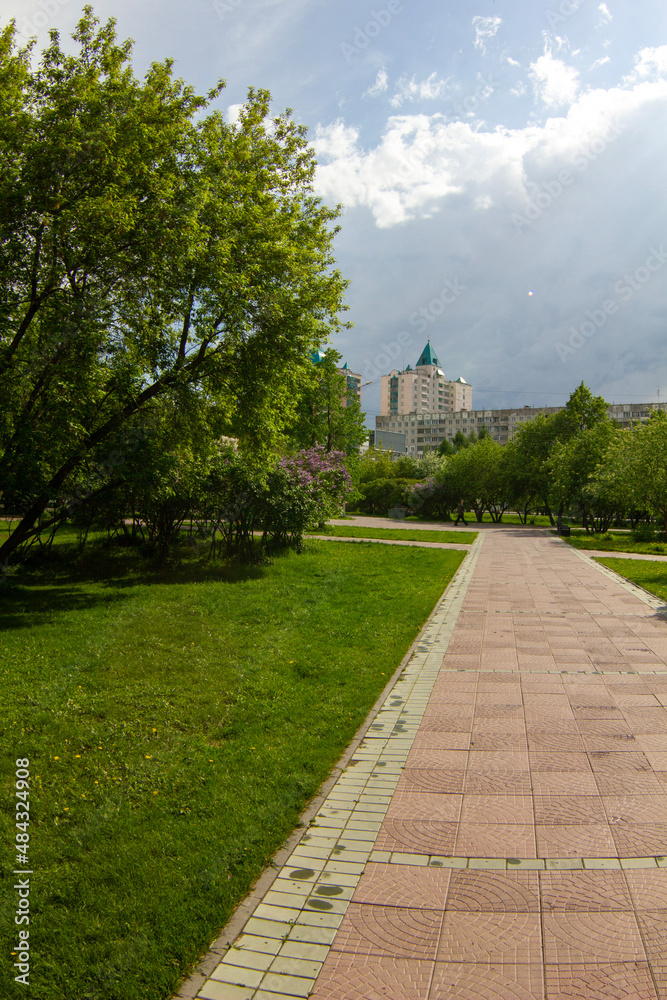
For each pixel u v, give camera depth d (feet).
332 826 14.87
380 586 48.52
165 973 10.18
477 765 17.90
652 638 32.17
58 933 11.18
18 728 19.43
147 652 27.89
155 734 19.86
